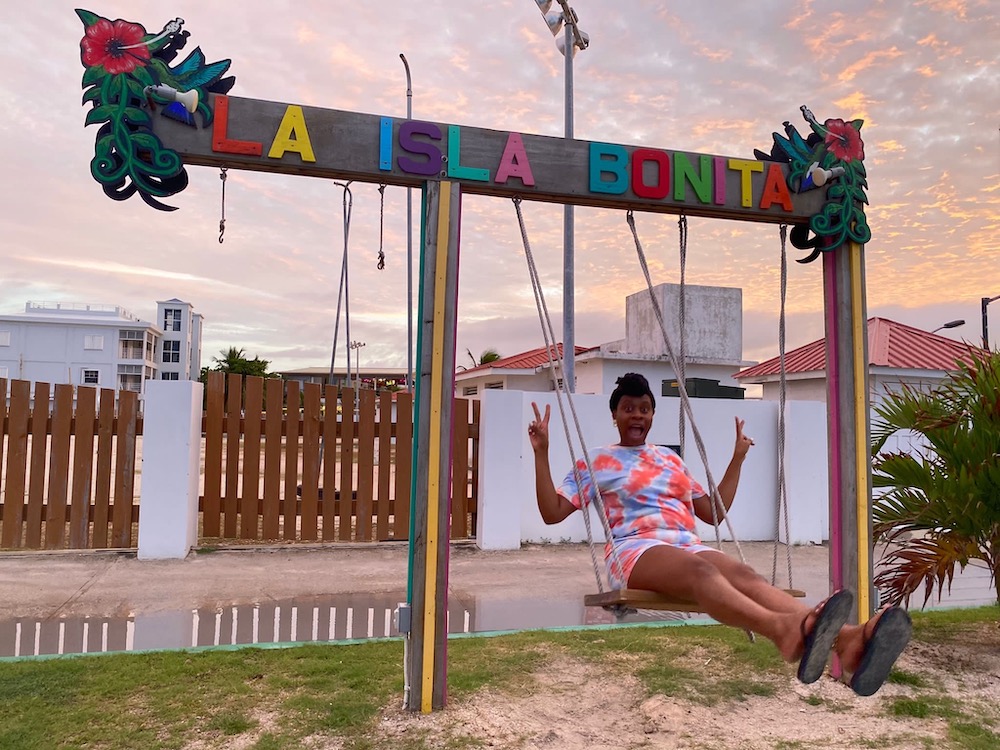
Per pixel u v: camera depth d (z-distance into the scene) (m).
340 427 8.86
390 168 3.88
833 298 4.60
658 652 4.93
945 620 5.79
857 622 4.41
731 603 2.80
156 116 3.65
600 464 3.71
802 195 4.48
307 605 6.25
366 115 3.88
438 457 3.84
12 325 53.12
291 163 3.78
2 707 3.78
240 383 8.59
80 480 8.17
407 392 9.06
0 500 9.16
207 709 3.81
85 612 5.90
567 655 4.84
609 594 3.21
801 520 9.98
